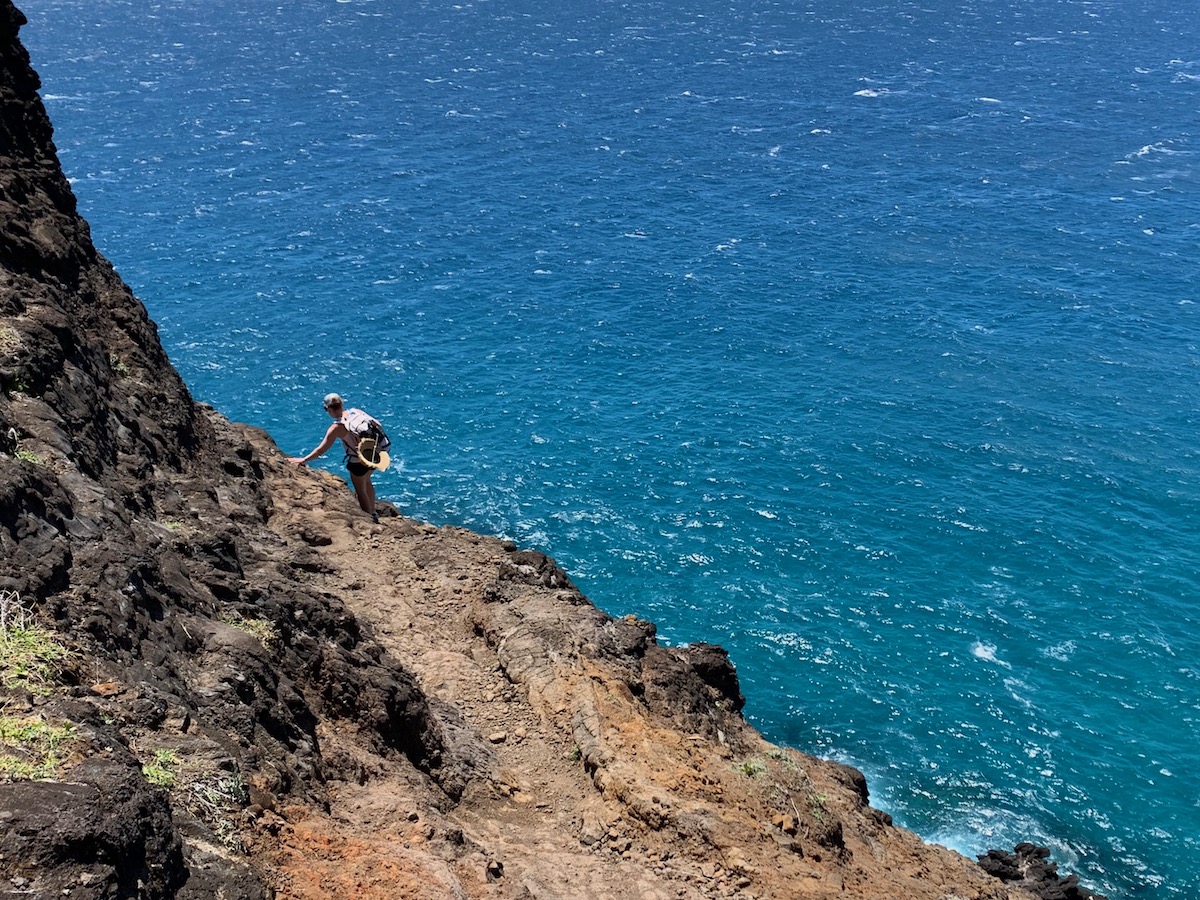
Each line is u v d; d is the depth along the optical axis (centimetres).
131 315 1723
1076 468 5566
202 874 675
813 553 4828
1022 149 11938
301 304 7731
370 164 11662
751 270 8525
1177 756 3688
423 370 6719
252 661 1008
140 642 891
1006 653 4197
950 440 5856
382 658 1301
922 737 3756
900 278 8294
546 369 6756
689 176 11244
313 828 843
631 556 4816
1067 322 7419
